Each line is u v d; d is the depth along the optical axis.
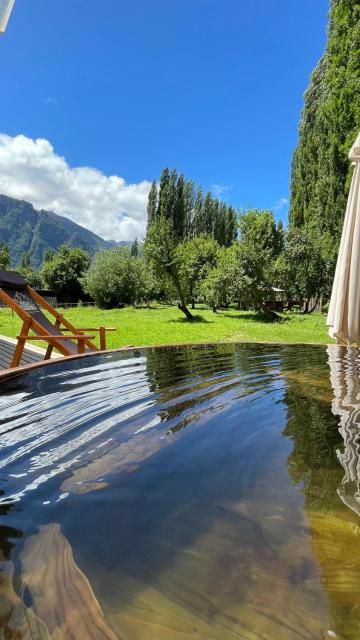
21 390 1.87
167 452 1.15
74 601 0.55
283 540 0.71
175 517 0.79
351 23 9.57
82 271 37.19
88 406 1.62
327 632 0.50
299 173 22.11
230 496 0.88
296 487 0.93
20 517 0.78
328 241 15.91
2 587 0.58
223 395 1.84
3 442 1.22
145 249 16.11
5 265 48.09
